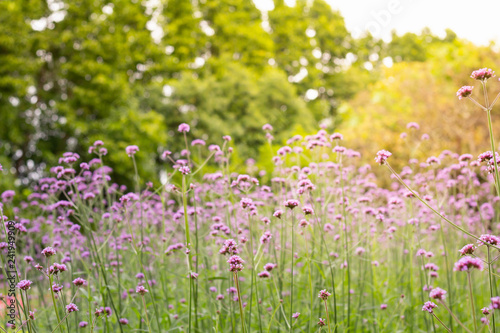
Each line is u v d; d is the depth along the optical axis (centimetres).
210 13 3272
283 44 3784
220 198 604
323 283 429
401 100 1789
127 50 2050
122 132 1755
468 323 442
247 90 2650
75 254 487
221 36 3253
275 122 2620
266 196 555
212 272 464
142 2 2586
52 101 1828
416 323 475
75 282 322
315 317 421
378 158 255
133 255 477
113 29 2039
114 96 1831
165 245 466
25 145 1725
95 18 1873
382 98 1877
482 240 237
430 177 616
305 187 352
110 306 435
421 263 430
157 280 486
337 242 514
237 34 3238
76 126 1694
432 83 1734
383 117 1741
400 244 594
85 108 1839
